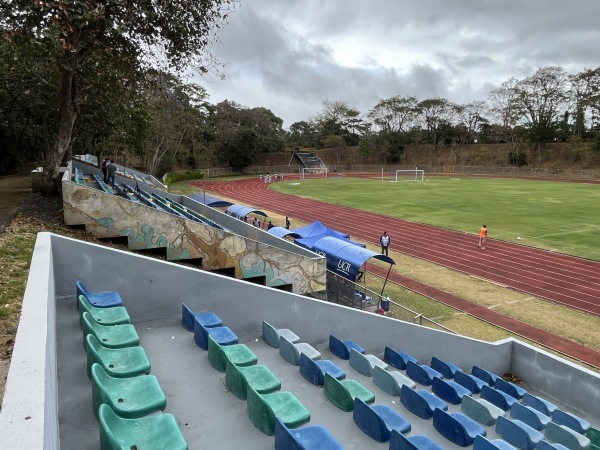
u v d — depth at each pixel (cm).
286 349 705
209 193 5709
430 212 4053
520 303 1864
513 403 841
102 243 1414
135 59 1806
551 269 2317
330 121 12344
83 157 4331
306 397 604
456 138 10950
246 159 9500
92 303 663
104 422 358
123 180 3114
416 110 11044
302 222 3697
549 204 4466
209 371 583
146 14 1466
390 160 11294
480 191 5734
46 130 3142
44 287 472
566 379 1024
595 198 4891
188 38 1714
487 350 1127
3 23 1192
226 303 803
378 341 998
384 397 708
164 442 394
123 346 558
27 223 1327
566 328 1620
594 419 962
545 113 9181
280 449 423
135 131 4025
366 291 1723
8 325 627
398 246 2861
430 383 851
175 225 1505
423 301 1886
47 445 236
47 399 280
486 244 2858
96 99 2400
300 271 1619
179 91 6047
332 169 10900
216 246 1530
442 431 611
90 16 1241
